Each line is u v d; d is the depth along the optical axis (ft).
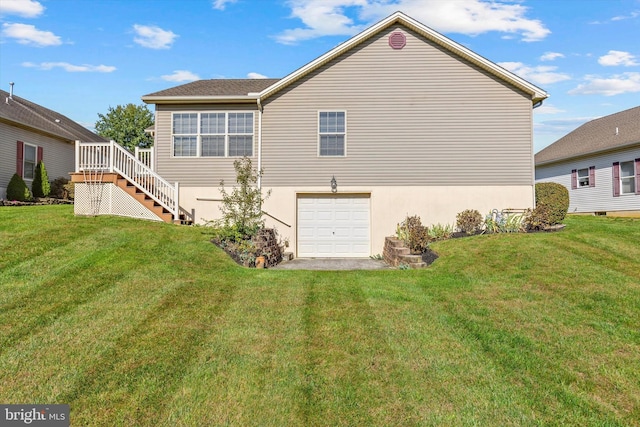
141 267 27.27
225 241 36.86
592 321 20.04
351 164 45.47
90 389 14.17
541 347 17.51
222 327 19.30
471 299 23.59
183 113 46.42
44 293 22.18
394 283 27.30
